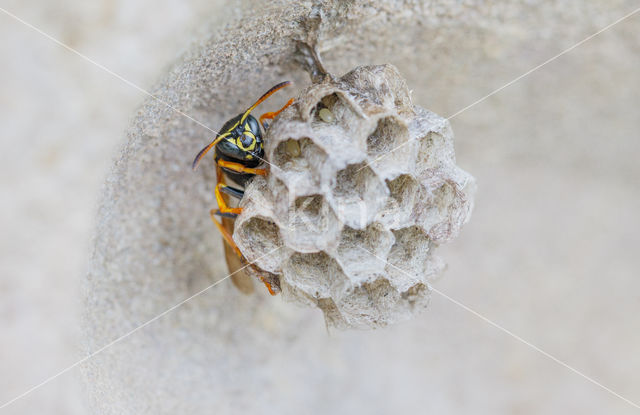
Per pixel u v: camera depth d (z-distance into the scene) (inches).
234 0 6.2
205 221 7.0
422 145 6.2
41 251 6.8
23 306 6.8
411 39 6.7
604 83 7.2
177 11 6.8
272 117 6.4
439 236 6.2
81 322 6.5
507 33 6.7
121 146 6.4
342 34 6.5
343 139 6.1
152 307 6.9
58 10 6.9
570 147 7.9
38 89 6.9
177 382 7.0
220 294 7.3
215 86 6.5
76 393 6.6
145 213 6.8
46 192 6.9
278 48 6.5
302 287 6.3
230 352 7.4
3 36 6.9
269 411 7.4
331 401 7.8
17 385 6.7
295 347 7.7
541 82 7.2
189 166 6.8
